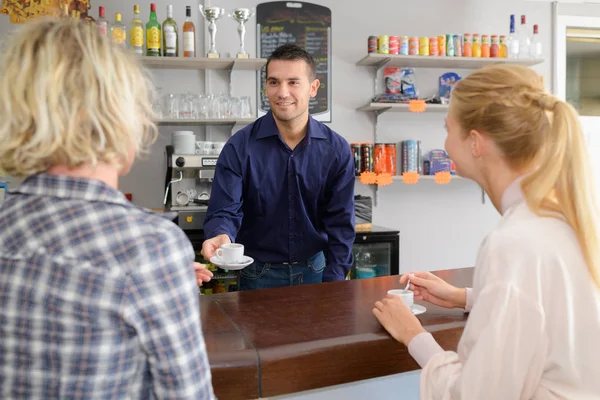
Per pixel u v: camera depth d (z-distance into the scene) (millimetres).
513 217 899
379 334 1112
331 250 2250
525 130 900
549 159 880
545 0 3963
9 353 604
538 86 931
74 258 601
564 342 824
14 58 620
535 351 819
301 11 3555
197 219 3004
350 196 2246
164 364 626
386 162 3584
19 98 603
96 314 593
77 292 592
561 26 3996
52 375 597
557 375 841
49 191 633
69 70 616
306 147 2199
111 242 615
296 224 2273
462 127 968
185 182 3131
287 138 2205
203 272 1427
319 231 2371
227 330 1130
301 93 2084
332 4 3631
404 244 3863
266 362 998
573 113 885
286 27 3541
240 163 2184
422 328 1092
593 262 838
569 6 4000
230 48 3484
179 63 3236
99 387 601
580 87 4113
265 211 2252
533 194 882
